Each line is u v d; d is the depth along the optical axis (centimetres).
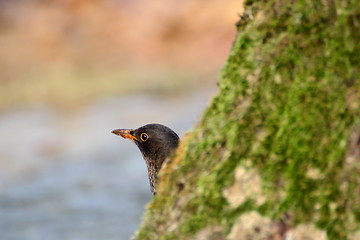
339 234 365
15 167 2192
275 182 384
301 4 404
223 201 393
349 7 389
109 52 3844
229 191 394
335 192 371
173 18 4116
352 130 376
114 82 3284
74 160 2242
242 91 411
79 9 4203
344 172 372
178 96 3045
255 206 384
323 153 379
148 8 4200
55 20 4075
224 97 421
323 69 391
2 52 3716
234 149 401
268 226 379
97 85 3247
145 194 1919
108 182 2003
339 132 379
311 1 401
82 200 1881
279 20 409
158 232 409
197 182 408
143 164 2183
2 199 1923
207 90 3142
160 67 3634
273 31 411
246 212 385
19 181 2073
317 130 384
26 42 3853
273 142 392
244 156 396
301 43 398
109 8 4222
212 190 398
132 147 2358
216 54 3822
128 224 1675
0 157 2303
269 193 383
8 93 3138
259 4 423
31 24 4047
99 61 3697
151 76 3431
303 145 384
